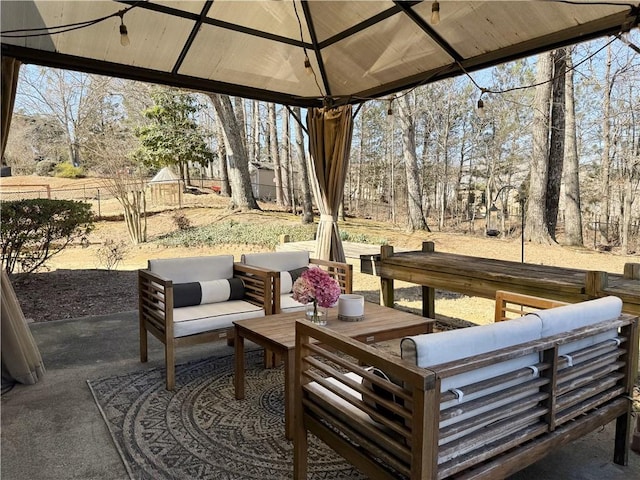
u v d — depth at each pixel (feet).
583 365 5.50
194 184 59.16
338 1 10.74
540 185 31.81
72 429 7.45
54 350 11.65
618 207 36.86
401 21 10.91
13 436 7.21
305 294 8.65
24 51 10.54
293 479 6.00
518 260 26.96
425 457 3.87
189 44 11.85
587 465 6.37
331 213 15.78
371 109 52.65
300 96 15.87
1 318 9.16
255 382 9.55
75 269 22.56
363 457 4.87
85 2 9.39
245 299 11.43
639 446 6.70
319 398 5.51
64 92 47.37
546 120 30.86
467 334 4.40
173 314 9.59
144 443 6.99
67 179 46.93
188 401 8.57
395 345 11.69
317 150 15.76
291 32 12.15
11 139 48.24
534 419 4.94
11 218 17.16
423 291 14.12
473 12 9.86
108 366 10.48
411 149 39.60
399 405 4.28
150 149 38.29
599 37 9.37
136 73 12.75
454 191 49.55
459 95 45.68
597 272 8.36
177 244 28.76
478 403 4.33
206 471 6.24
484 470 4.39
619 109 34.12
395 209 51.21
